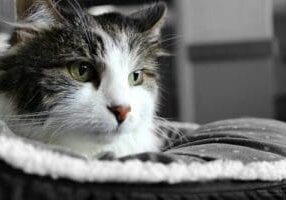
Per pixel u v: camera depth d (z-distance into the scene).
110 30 0.44
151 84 0.46
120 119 0.40
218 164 0.33
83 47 0.41
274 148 0.40
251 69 0.95
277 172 0.35
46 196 0.29
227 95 0.96
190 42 0.95
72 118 0.39
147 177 0.30
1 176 0.30
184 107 0.95
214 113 0.96
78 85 0.40
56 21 0.41
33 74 0.40
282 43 1.23
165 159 0.32
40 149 0.31
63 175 0.30
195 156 0.36
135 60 0.44
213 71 0.95
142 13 0.50
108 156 0.33
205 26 0.95
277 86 1.25
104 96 0.40
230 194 0.33
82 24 0.42
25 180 0.30
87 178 0.30
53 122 0.40
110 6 0.63
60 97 0.40
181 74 0.94
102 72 0.41
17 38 0.41
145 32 0.46
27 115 0.40
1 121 0.37
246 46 0.94
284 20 1.20
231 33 0.95
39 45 0.41
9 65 0.41
